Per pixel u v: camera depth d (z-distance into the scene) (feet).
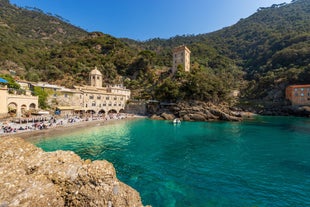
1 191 24.84
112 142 108.06
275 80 384.47
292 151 89.92
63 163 32.14
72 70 382.01
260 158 79.00
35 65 399.24
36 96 171.32
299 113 287.28
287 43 524.11
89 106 231.09
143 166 69.67
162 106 258.57
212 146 100.27
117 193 29.63
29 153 33.06
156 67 428.56
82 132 132.87
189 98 251.60
